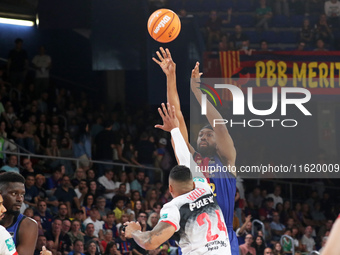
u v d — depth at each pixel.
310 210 15.52
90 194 11.46
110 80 18.70
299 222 14.48
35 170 11.30
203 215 3.80
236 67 14.98
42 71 15.90
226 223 4.41
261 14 19.75
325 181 16.61
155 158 14.84
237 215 12.70
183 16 16.78
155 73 16.61
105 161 13.27
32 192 10.56
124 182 12.91
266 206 13.91
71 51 19.16
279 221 14.20
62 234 9.80
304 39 18.53
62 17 16.50
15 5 15.16
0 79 14.83
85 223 10.67
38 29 17.31
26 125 12.81
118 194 11.91
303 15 20.03
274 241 12.90
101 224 10.91
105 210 11.69
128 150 14.33
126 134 16.09
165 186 14.48
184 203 3.79
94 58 16.75
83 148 12.97
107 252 10.14
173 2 20.19
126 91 19.05
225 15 20.02
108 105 18.64
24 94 15.23
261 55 15.01
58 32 18.50
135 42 16.69
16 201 3.96
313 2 20.14
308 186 16.50
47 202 10.71
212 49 18.06
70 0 16.55
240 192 13.55
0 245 3.60
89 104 17.12
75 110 16.05
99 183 12.21
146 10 16.94
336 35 18.92
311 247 13.46
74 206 11.12
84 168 12.74
